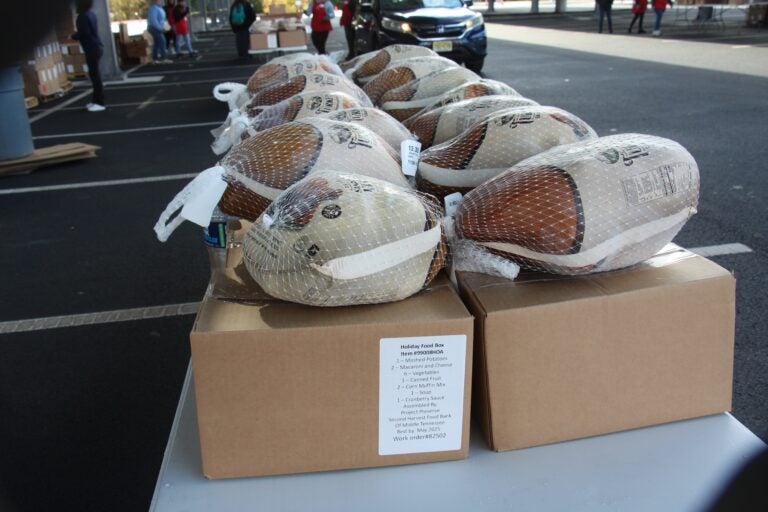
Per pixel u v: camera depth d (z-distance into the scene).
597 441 1.33
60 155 6.52
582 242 1.33
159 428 2.57
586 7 32.03
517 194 1.37
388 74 3.08
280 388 1.20
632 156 1.41
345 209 1.29
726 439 1.33
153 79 13.52
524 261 1.39
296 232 1.27
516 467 1.26
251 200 1.67
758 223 4.16
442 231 1.44
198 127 8.41
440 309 1.26
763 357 2.77
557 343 1.26
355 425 1.23
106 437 2.52
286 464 1.24
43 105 10.77
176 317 3.43
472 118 2.04
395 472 1.26
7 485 2.27
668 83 9.34
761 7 16.78
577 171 1.38
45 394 2.80
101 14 13.12
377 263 1.24
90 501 2.20
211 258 1.78
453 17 10.48
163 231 1.53
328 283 1.23
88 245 4.46
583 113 7.54
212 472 1.23
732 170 5.24
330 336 1.18
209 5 31.16
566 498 1.18
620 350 1.30
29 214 5.17
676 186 1.41
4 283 3.91
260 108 2.66
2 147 6.34
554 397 1.29
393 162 1.76
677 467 1.25
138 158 6.87
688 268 1.39
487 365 1.25
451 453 1.27
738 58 11.54
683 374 1.35
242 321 1.21
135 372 2.95
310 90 2.71
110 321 3.41
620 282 1.34
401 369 1.21
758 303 3.19
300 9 31.52
